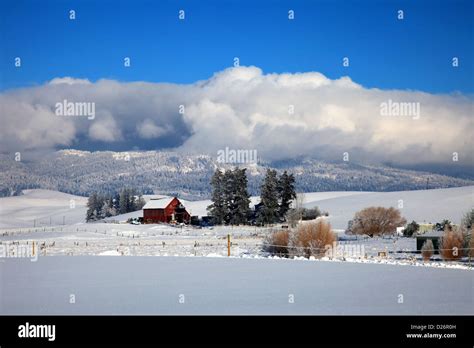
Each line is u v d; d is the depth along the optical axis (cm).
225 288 2052
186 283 2197
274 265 2936
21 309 1673
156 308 1672
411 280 2252
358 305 1697
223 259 3388
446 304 1703
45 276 2466
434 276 2389
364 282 2194
